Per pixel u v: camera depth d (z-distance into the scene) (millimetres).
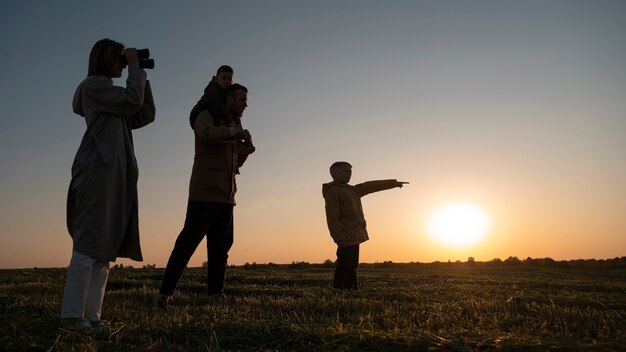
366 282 8680
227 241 5176
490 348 2490
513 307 4453
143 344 2734
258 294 6109
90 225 3135
